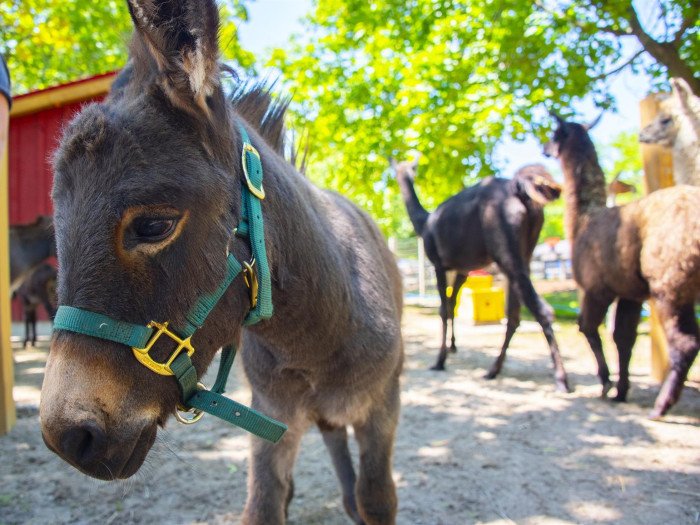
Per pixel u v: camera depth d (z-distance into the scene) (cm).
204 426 414
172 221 118
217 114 130
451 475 315
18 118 847
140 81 131
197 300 125
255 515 194
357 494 211
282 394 194
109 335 113
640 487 292
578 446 349
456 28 740
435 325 914
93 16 1032
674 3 619
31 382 529
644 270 382
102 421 112
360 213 259
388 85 824
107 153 116
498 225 505
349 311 184
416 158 724
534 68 747
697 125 467
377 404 207
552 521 262
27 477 320
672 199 373
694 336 371
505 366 579
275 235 155
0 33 983
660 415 387
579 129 477
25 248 693
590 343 450
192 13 117
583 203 464
